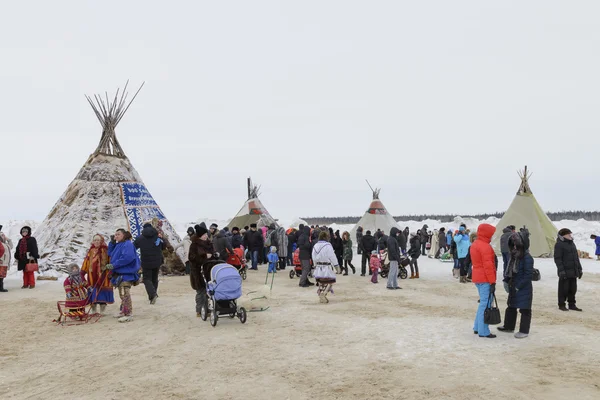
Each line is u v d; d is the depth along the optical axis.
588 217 68.62
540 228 25.45
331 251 12.42
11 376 6.68
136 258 10.71
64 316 10.73
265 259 25.66
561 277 11.12
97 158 21.34
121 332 9.34
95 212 19.89
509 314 8.79
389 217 35.19
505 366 6.70
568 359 7.03
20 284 16.67
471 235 15.70
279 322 10.05
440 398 5.53
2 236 15.14
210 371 6.75
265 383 6.19
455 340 8.27
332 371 6.64
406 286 16.03
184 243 20.20
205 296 10.54
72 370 6.91
